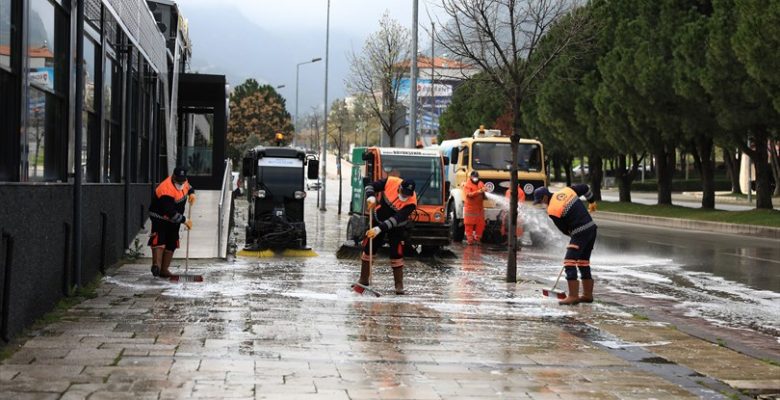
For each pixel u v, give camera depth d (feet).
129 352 26.09
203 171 92.22
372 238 43.06
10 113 28.58
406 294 43.11
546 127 161.99
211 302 37.65
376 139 303.48
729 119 104.47
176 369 23.99
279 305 37.40
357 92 191.93
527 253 72.08
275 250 62.59
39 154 32.63
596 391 23.43
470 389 23.13
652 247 78.28
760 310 41.91
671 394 23.49
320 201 147.64
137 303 36.68
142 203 66.64
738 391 24.58
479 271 56.18
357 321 33.86
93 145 46.39
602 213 142.10
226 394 21.45
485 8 66.23
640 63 118.93
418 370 25.32
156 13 99.81
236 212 118.11
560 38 80.07
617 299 45.11
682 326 36.42
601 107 133.18
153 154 75.56
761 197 112.06
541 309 39.19
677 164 324.39
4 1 27.37
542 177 82.28
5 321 26.40
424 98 204.85
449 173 91.04
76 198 37.70
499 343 30.25
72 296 37.27
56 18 35.14
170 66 92.38
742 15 92.32
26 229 28.94
